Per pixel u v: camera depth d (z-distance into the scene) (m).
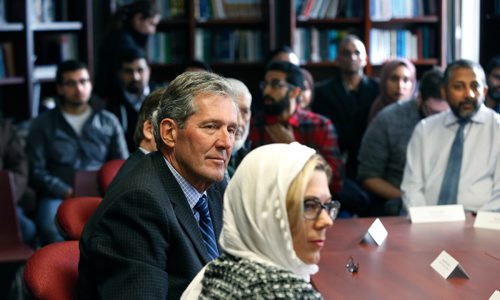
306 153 1.93
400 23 8.05
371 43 7.87
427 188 4.50
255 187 1.91
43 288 2.50
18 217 5.38
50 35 7.48
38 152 5.97
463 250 3.34
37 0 7.21
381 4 7.85
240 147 3.87
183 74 2.63
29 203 5.96
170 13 7.97
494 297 2.60
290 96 5.11
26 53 7.04
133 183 2.53
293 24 7.84
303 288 1.85
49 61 7.44
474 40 7.88
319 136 5.32
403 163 5.55
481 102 4.41
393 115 5.60
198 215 2.70
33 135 6.00
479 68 4.42
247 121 3.87
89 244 2.48
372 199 5.77
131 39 7.21
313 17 7.91
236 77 8.16
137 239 2.45
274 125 5.17
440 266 2.98
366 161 5.64
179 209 2.58
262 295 1.84
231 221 1.96
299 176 1.89
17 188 5.71
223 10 7.97
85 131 6.03
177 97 2.58
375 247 3.41
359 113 6.61
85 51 7.53
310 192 1.90
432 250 3.34
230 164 3.85
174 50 7.99
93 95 6.57
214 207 2.81
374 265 3.10
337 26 8.04
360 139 6.59
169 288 2.51
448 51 8.09
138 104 6.49
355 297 2.71
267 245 1.90
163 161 2.63
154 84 7.02
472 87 4.38
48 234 5.69
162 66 7.96
